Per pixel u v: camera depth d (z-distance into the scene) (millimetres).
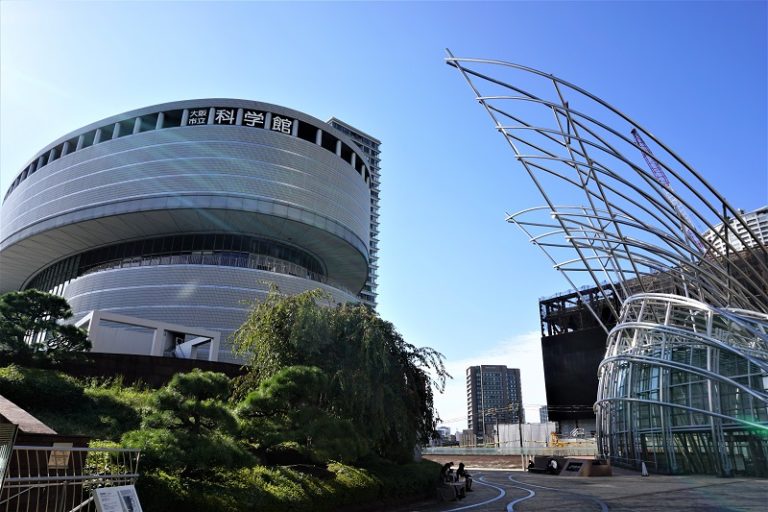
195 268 67250
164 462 9906
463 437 109750
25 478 6941
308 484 13102
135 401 20594
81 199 71125
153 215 68812
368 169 95125
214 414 11469
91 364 25672
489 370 146000
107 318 39500
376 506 15688
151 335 42656
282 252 79500
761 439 30547
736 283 37000
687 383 35906
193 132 72062
